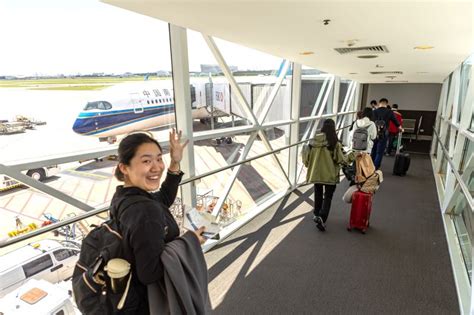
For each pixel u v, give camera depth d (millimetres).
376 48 2580
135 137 1034
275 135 4484
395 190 4855
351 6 1379
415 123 8156
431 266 2695
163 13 1593
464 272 2498
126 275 905
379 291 2363
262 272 2625
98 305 929
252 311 2158
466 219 2887
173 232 1080
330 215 3854
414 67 4109
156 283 939
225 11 1537
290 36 2133
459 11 1402
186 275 986
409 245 3070
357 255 2891
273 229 3479
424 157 7504
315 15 1555
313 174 3244
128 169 1017
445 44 2330
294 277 2553
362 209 3281
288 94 4609
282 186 4875
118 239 922
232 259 2838
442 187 4828
